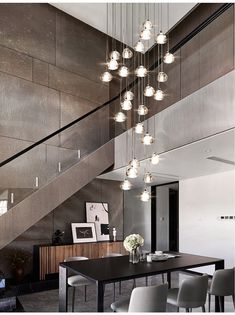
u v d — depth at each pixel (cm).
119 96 796
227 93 424
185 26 749
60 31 823
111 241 814
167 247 966
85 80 865
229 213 741
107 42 938
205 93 465
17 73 717
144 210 1076
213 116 445
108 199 904
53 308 516
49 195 621
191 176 827
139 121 626
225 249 744
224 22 496
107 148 747
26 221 575
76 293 607
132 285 676
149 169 709
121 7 753
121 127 730
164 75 479
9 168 608
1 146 670
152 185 1031
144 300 338
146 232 1056
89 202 846
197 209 834
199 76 521
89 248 749
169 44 780
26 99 727
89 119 761
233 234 727
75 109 829
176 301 382
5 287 584
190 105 494
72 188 666
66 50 830
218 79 443
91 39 899
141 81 693
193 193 852
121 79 898
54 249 686
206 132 455
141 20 765
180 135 510
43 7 792
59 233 731
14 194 581
